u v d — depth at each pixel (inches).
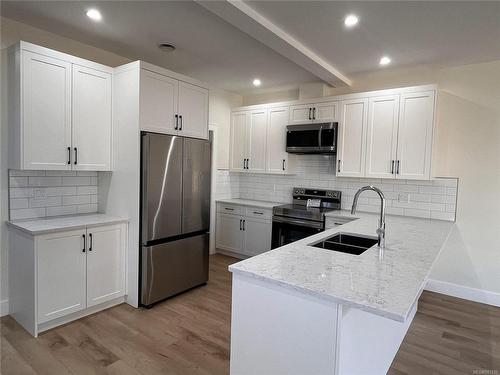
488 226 129.8
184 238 131.7
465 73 132.5
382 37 108.0
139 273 118.4
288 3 87.4
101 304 115.6
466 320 116.0
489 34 103.1
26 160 100.3
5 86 104.6
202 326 106.6
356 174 147.9
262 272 59.7
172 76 125.3
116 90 121.3
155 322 108.3
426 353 94.7
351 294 50.3
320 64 129.6
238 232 185.6
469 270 134.0
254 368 60.7
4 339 95.3
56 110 106.6
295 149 164.2
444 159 137.7
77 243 105.9
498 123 126.4
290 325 55.5
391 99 137.8
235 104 202.1
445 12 89.8
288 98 188.7
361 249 90.7
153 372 82.4
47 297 99.0
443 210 137.7
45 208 117.3
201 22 104.7
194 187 134.3
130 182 118.3
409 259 71.1
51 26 109.2
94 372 81.5
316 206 168.7
